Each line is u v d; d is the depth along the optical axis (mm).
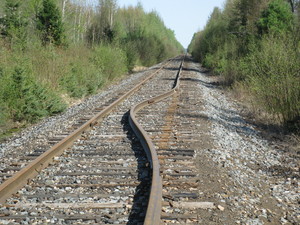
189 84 18875
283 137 8594
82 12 33000
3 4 19641
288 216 4230
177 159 6230
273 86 9805
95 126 9047
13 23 18859
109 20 34250
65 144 7035
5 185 4660
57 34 20781
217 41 32281
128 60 29312
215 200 4570
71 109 12320
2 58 12398
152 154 5852
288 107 9453
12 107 10164
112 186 5023
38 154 6660
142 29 49750
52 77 13758
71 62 16469
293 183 5352
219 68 25656
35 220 4043
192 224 3912
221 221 4020
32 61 13945
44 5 20750
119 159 6266
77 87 15062
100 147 7062
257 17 23625
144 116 10172
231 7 31469
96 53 21562
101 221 3992
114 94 15547
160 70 31047
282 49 9922
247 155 6836
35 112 10289
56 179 5363
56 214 4160
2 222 3979
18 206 4395
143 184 5035
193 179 5234
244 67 15719
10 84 10297
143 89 17062
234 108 12648
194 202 4434
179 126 8820
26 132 9062
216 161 6156
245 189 5027
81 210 4297
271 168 6074
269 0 23016
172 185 5012
